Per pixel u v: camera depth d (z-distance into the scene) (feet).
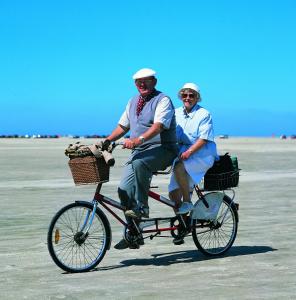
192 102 26.45
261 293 19.35
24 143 263.70
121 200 24.48
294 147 194.18
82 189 54.85
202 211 26.23
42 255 26.16
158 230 25.46
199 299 18.70
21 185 59.26
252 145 224.33
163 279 21.65
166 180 65.05
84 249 23.89
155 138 24.57
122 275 22.47
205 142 25.67
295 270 22.79
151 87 24.71
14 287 20.63
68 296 19.33
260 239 29.58
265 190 53.57
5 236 30.86
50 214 38.93
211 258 25.49
